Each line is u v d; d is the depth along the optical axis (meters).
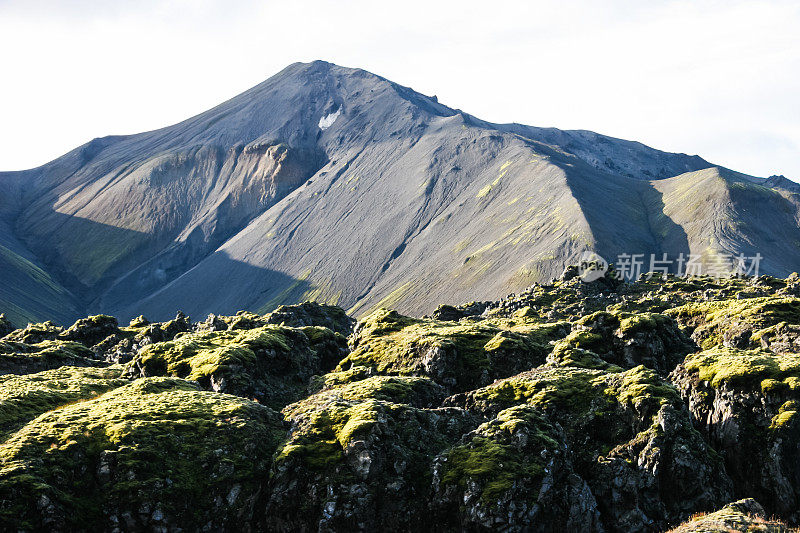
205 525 43.72
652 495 46.34
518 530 41.88
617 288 174.62
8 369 85.69
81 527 41.66
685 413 51.56
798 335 73.56
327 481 45.84
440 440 51.94
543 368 69.62
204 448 48.19
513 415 51.16
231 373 68.94
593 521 44.84
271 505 45.56
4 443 48.44
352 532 44.16
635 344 76.25
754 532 34.50
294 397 72.06
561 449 47.25
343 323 144.00
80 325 133.25
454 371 76.69
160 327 121.31
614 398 54.78
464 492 44.00
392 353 85.00
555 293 171.88
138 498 43.06
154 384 63.84
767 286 156.12
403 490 46.22
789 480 47.28
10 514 39.72
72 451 46.22
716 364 57.53
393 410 53.25
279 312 133.12
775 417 49.59
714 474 48.12
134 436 48.19
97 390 69.69
